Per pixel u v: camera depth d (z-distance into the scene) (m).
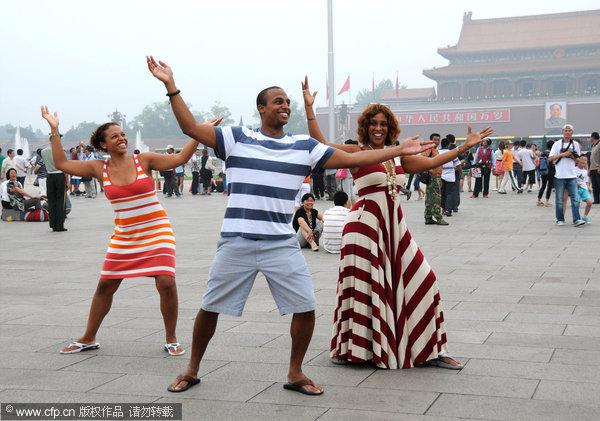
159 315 5.92
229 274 3.93
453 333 5.14
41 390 4.03
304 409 3.68
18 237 12.27
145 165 4.81
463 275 7.59
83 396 3.92
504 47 104.00
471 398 3.79
